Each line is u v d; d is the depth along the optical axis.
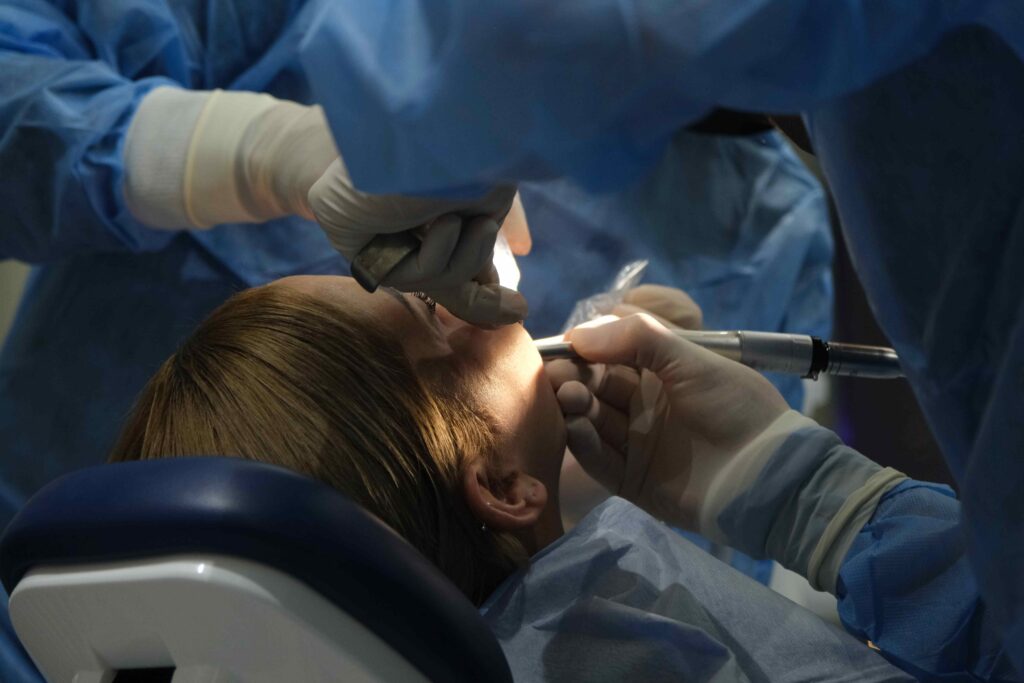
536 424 0.97
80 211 1.34
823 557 0.97
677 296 1.33
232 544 0.57
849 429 1.51
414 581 0.59
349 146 0.55
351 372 0.88
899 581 0.91
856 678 0.84
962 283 0.62
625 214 1.50
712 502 1.06
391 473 0.85
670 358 1.09
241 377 0.87
